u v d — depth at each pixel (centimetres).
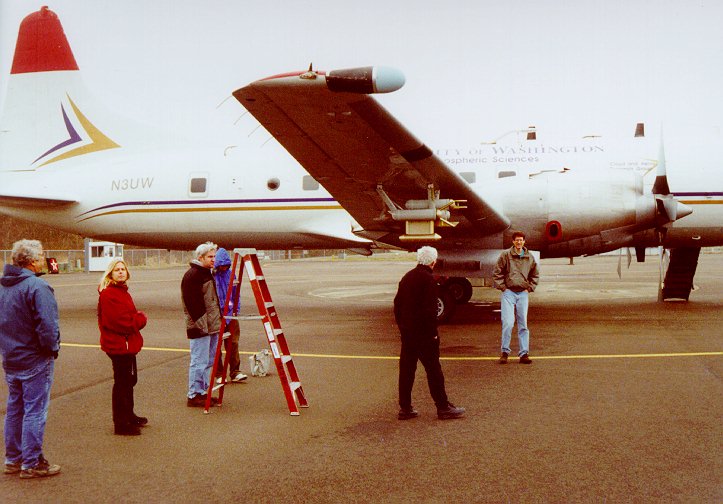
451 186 1141
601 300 1658
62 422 611
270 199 1540
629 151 1416
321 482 447
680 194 1384
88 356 975
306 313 1512
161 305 1780
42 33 1772
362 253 1617
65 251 5147
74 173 1720
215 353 652
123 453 516
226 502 415
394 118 925
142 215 1625
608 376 764
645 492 416
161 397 711
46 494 432
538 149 1446
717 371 783
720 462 470
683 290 1586
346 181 1183
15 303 456
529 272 858
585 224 1262
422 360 598
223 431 575
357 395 703
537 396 675
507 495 416
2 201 1683
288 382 631
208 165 1596
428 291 594
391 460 489
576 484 432
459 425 579
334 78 795
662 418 585
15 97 1788
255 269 632
